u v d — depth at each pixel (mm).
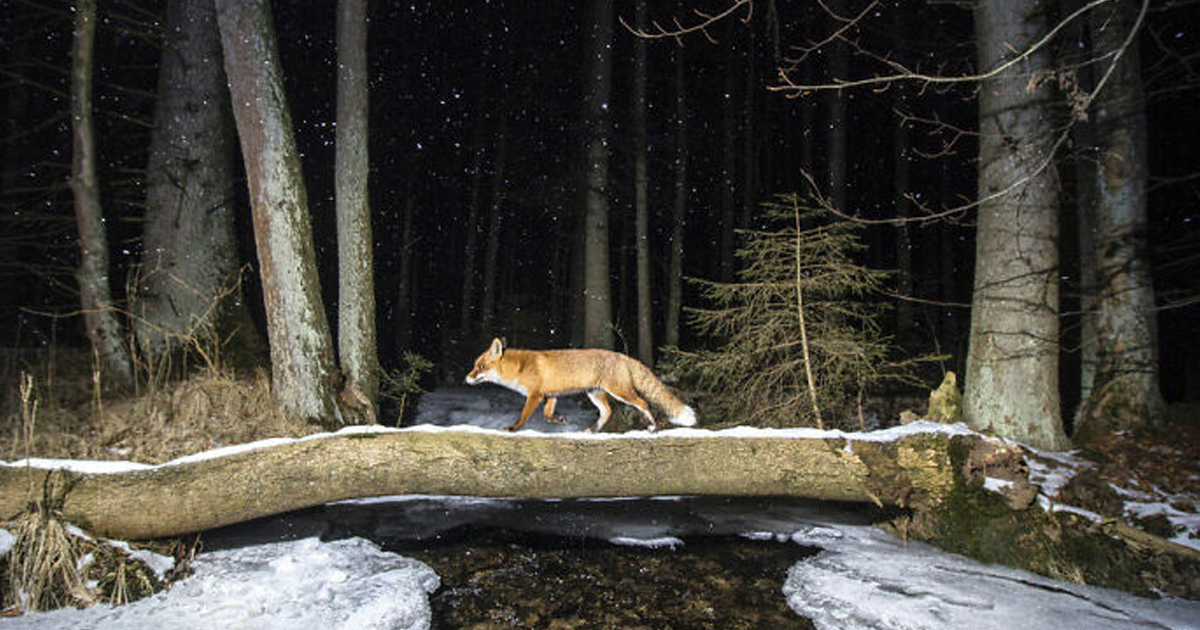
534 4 21047
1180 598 4891
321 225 17688
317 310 8281
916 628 4449
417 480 5539
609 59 14445
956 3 7598
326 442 5449
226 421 7793
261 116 7977
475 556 5797
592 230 14016
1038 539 5465
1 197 12148
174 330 9828
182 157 10281
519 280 29828
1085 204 8695
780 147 25594
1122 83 7680
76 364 9062
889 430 6148
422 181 23281
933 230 20672
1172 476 6246
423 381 17375
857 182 23922
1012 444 5926
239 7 7867
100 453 6734
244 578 5062
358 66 8984
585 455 5684
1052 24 9750
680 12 17953
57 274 12219
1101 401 7594
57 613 4469
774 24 7953
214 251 10406
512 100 21469
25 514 4777
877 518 6672
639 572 5508
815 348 8047
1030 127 7035
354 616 4527
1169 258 12039
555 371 7301
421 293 26703
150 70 13820
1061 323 11609
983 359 7309
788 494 5906
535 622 4609
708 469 5746
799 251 7965
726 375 8562
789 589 5180
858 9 15891
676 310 16312
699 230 26625
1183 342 12352
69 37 13312
